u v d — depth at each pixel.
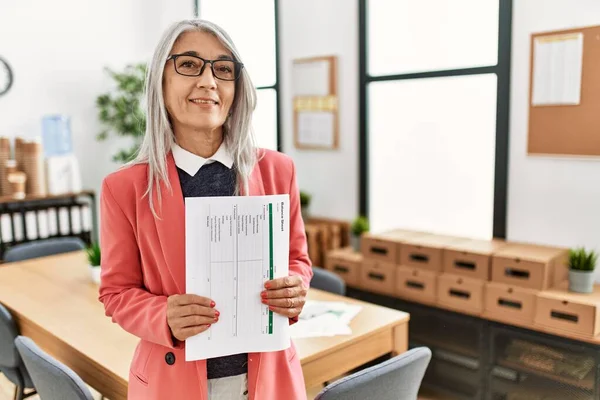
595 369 2.49
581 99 2.82
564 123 2.89
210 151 1.20
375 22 3.80
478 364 2.92
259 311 1.12
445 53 3.45
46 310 2.30
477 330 2.92
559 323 2.59
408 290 3.16
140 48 5.09
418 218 3.75
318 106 4.13
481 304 2.87
